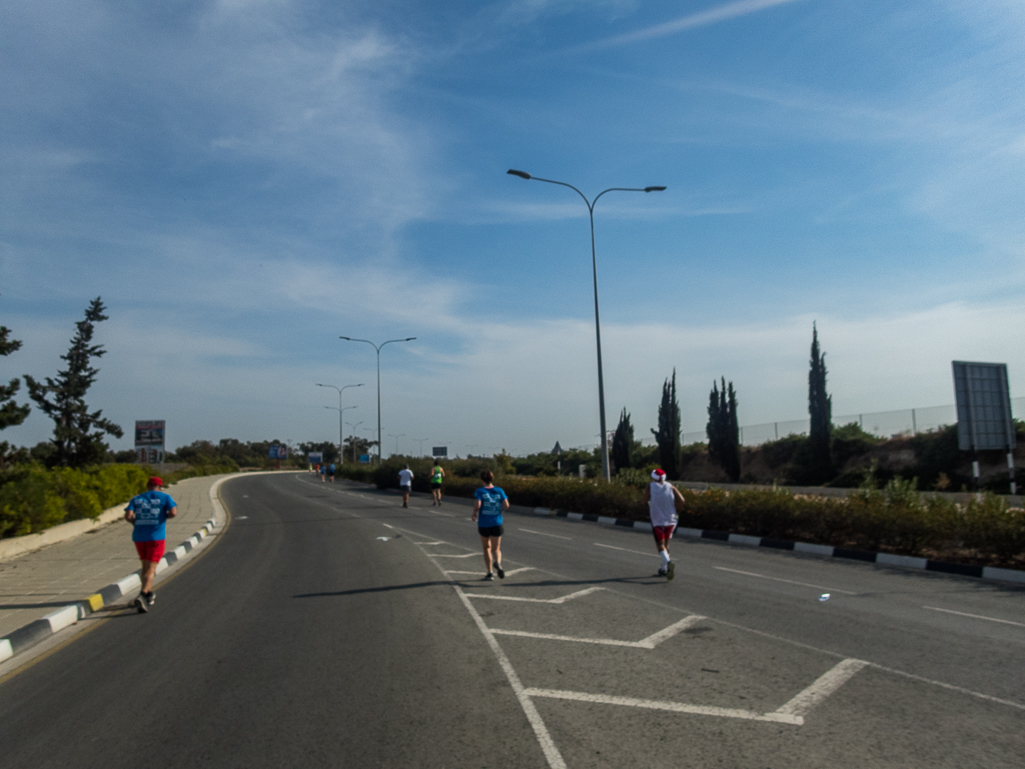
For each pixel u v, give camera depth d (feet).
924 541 44.37
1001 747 14.84
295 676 20.81
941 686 18.99
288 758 14.85
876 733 15.67
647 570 40.22
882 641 23.85
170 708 18.51
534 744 15.20
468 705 17.76
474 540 56.29
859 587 34.68
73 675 22.44
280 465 408.46
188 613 31.50
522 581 36.60
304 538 61.72
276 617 29.43
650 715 16.90
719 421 133.39
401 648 23.48
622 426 145.89
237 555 52.42
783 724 16.26
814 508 51.88
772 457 127.85
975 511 43.01
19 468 57.47
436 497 100.27
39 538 56.90
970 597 32.07
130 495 94.17
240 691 19.63
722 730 15.92
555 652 22.70
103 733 16.92
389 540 57.06
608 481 81.66
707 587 34.60
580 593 32.99
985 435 76.23
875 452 107.76
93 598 34.14
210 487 165.99
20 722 18.07
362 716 17.21
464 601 31.24
